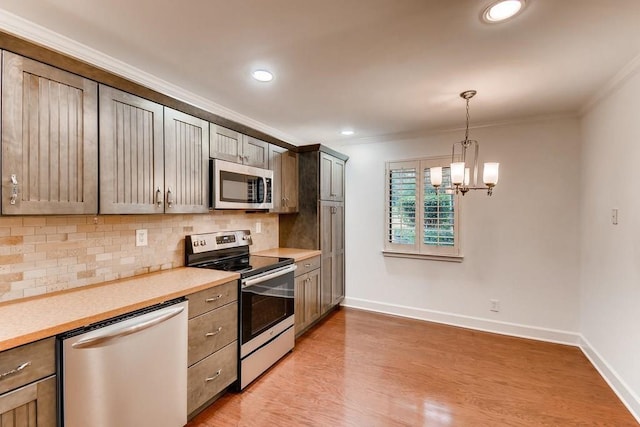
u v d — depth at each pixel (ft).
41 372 4.05
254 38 5.54
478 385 7.77
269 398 7.20
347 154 13.71
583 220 9.57
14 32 4.94
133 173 6.15
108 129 5.71
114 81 5.77
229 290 7.16
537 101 8.73
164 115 6.79
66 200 5.11
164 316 5.44
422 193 12.16
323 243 11.94
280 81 7.39
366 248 13.35
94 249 6.41
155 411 5.35
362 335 10.81
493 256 11.05
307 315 10.71
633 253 6.66
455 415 6.61
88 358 4.44
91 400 4.49
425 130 11.83
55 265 5.80
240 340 7.44
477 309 11.34
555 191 10.16
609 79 7.21
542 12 4.75
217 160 7.94
